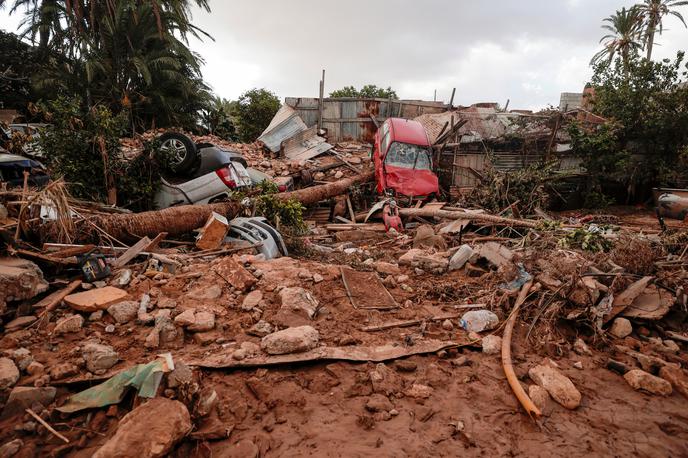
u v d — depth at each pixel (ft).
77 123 20.33
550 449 7.36
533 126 47.52
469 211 30.60
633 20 105.19
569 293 12.56
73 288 11.35
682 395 9.36
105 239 15.49
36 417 6.82
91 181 20.34
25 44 72.59
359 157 51.55
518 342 11.39
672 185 48.93
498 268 16.20
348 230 29.78
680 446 7.67
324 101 60.95
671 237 20.67
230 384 8.31
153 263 13.38
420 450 7.00
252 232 17.99
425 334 11.39
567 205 49.03
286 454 6.72
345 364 9.35
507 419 8.09
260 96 76.74
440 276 17.17
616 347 11.37
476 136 47.85
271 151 51.75
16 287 9.86
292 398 8.05
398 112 61.98
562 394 8.78
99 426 6.93
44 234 13.30
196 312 10.87
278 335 9.49
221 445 6.81
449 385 9.07
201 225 19.63
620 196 51.65
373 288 14.28
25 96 70.59
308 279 13.91
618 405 8.89
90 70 61.31
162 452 6.13
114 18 66.54
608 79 49.37
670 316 13.24
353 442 7.09
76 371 8.13
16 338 9.01
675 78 46.32
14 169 20.17
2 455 6.15
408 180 35.58
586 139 44.75
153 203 22.48
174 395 7.47
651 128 46.80
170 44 71.72
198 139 53.11
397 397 8.47
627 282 13.61
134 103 67.00
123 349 9.22
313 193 32.94
